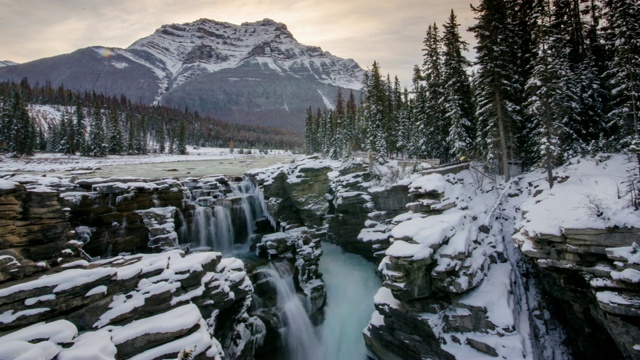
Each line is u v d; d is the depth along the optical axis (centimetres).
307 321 2189
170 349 987
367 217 2822
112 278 1098
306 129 9612
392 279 1697
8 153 6450
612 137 2439
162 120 14588
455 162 3250
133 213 2089
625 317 1285
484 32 2709
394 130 5206
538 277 1972
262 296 2039
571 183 2098
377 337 1920
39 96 15075
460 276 1678
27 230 1286
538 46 2355
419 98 4384
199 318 1117
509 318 1568
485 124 3016
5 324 900
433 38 3884
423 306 1739
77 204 1900
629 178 1683
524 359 1445
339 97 7612
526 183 2584
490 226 2197
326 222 2983
